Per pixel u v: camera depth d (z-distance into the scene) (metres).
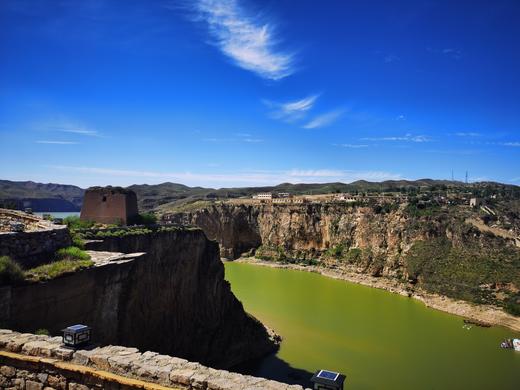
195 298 46.97
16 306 15.88
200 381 11.04
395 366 54.53
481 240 111.31
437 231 119.44
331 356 56.44
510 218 127.69
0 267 15.85
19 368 12.38
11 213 26.72
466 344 65.19
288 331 65.94
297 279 115.06
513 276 94.50
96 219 42.81
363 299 93.56
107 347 12.79
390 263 118.88
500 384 50.28
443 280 100.94
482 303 87.75
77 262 19.53
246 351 52.62
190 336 44.34
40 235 20.83
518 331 74.06
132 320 32.06
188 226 48.34
